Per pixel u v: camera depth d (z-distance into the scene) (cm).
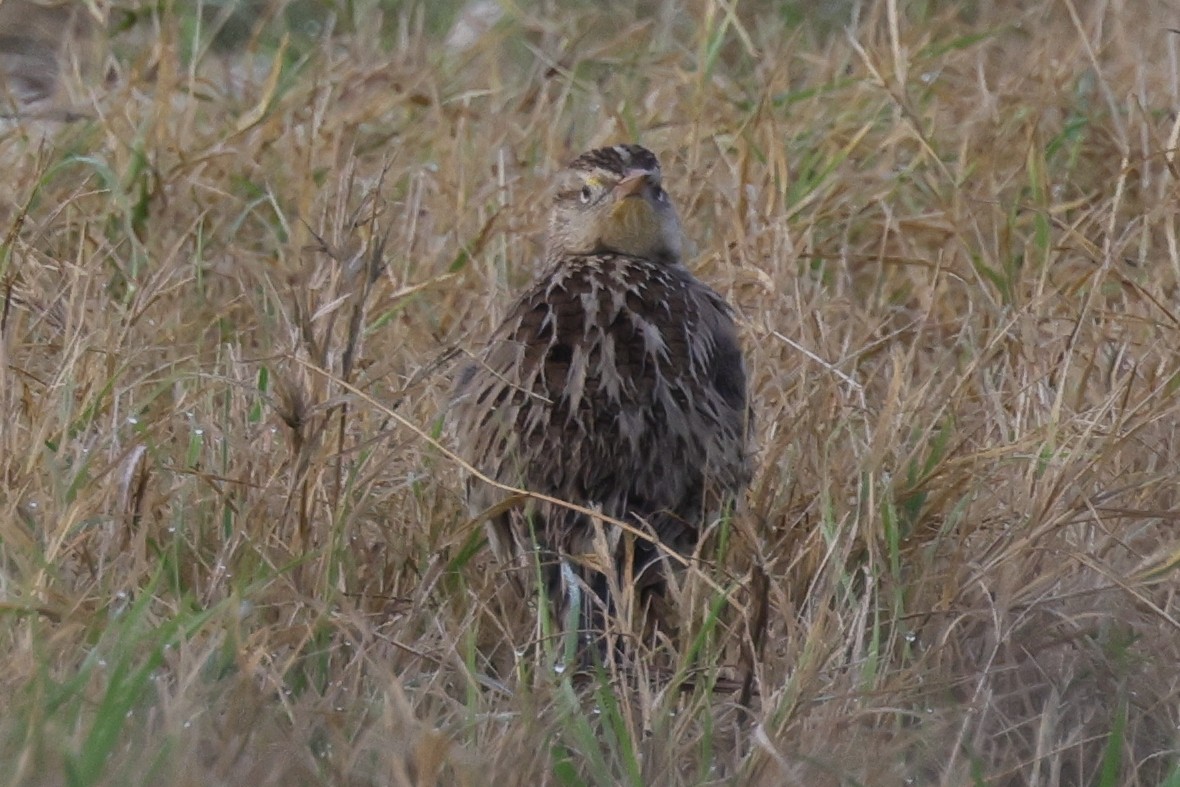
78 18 1616
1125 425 1045
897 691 822
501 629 869
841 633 850
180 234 1265
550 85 1552
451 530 952
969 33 1625
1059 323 1153
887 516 941
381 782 725
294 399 920
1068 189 1385
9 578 864
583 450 888
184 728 723
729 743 812
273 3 1572
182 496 930
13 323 1077
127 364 1012
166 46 1417
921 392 1056
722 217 1302
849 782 741
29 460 923
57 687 741
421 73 1480
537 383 909
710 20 1470
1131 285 1121
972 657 891
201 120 1459
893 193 1349
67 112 1396
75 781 674
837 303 1205
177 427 1012
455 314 1204
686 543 906
